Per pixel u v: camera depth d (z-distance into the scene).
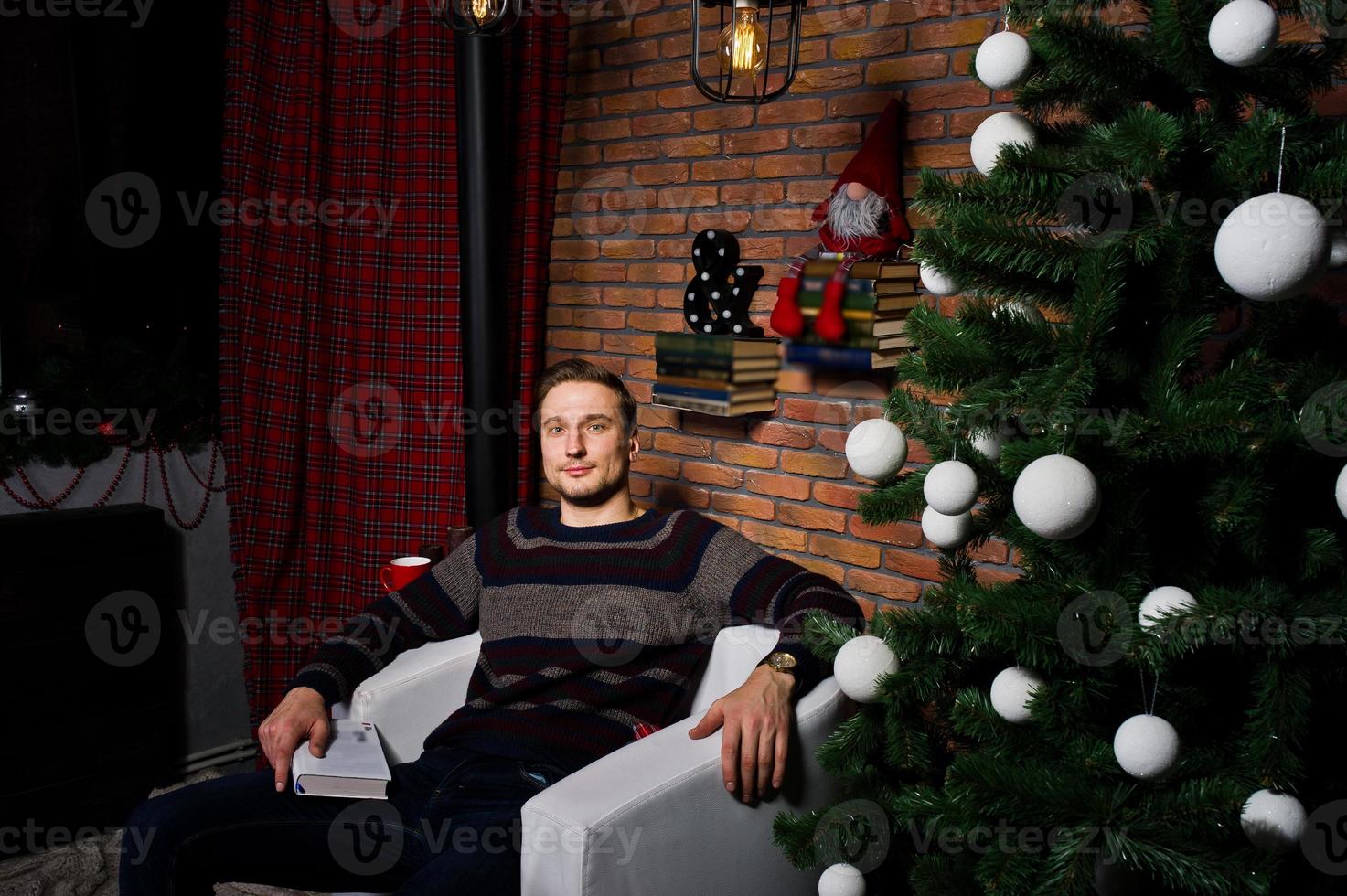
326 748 1.50
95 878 2.02
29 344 2.43
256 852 1.42
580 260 2.63
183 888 1.35
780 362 2.19
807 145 2.17
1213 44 0.88
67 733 2.19
